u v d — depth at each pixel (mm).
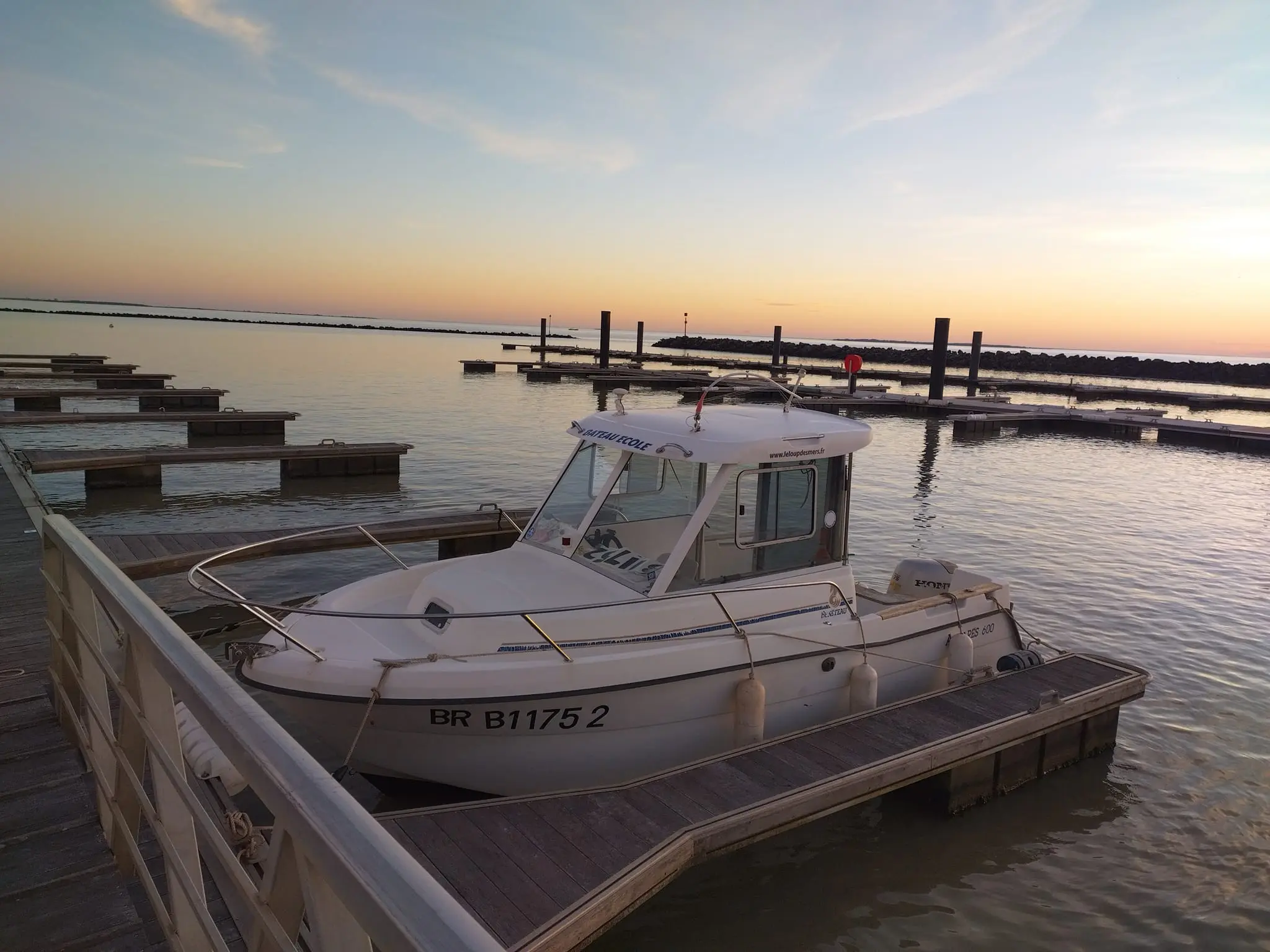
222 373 47375
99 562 2686
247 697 1627
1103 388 56188
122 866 2891
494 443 25266
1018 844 6188
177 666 1820
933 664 7500
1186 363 84625
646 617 6078
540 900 4363
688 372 57406
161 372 46312
